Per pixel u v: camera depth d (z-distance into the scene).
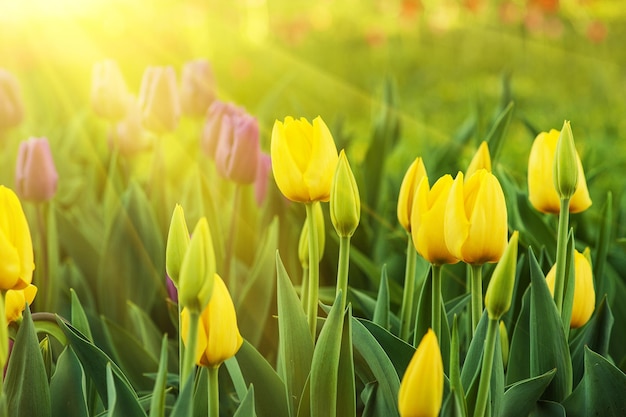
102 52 7.09
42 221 1.47
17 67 4.84
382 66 7.94
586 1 7.30
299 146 1.04
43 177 1.44
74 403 1.08
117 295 1.54
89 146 2.39
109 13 7.82
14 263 0.97
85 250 1.65
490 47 7.95
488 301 0.96
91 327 1.42
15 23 5.04
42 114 3.35
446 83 6.98
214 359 0.97
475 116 2.16
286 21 7.26
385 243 1.81
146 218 1.55
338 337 1.02
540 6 6.60
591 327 1.21
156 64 6.83
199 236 0.91
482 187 0.97
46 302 1.47
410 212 1.10
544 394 1.14
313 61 7.94
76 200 2.14
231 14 7.17
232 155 1.41
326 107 6.07
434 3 9.05
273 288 1.44
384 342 1.10
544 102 5.89
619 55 7.39
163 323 1.56
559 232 1.09
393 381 1.04
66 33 6.61
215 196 1.67
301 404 1.06
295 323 1.08
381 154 2.03
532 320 1.13
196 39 7.54
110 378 0.98
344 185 1.01
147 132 1.80
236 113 1.54
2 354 0.95
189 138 2.19
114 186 1.81
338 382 1.04
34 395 1.03
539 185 1.15
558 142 1.07
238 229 1.69
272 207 1.66
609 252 1.49
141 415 1.01
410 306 1.18
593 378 1.10
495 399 1.06
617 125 4.61
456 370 1.01
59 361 1.09
